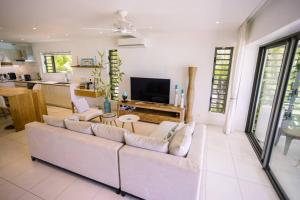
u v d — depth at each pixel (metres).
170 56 4.05
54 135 2.10
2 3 2.05
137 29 3.56
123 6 2.17
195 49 3.79
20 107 3.53
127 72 4.64
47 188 2.00
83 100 3.93
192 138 1.99
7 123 4.01
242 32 2.98
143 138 1.79
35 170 2.31
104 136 1.97
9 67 6.29
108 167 1.86
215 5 2.09
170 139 1.98
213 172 2.33
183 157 1.61
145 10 2.33
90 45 5.00
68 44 5.35
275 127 2.22
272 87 2.81
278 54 2.60
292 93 2.11
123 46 4.36
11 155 2.66
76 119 2.46
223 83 3.80
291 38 1.96
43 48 5.89
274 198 1.90
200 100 4.02
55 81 6.02
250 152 2.85
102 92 5.04
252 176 2.26
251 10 2.23
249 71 3.30
